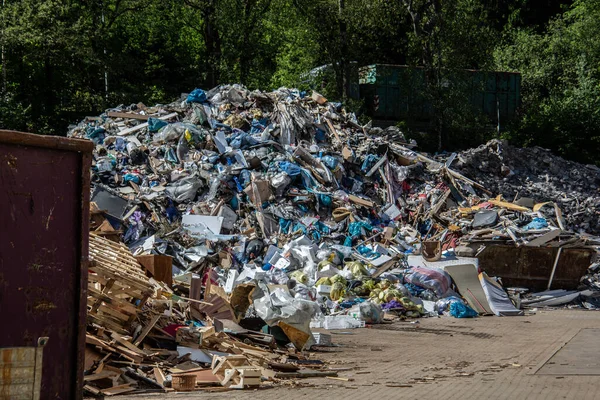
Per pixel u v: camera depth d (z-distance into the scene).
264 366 11.22
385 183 29.52
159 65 50.47
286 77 48.62
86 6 45.75
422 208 28.67
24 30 39.75
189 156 27.81
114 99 44.47
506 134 47.09
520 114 49.16
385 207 28.20
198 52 54.97
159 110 31.61
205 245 22.77
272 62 57.38
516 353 13.36
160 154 28.00
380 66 45.38
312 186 27.39
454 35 44.66
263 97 32.09
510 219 27.17
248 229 24.11
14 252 5.73
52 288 5.92
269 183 26.23
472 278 22.17
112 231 14.47
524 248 24.62
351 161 29.80
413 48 45.78
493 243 24.53
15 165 5.75
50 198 5.93
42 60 43.00
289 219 25.48
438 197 29.42
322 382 10.29
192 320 12.88
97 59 42.38
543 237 24.59
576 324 18.72
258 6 48.62
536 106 51.38
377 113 45.25
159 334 11.44
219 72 48.47
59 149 5.97
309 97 33.84
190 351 11.07
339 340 15.55
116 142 28.56
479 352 13.62
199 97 31.80
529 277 24.75
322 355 13.31
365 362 12.44
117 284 10.73
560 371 10.95
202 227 23.50
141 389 9.38
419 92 44.97
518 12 69.00
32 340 5.79
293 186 27.12
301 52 48.47
